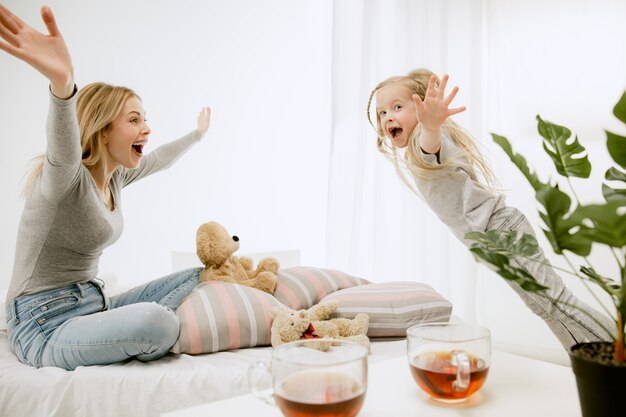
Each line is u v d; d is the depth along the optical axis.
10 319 1.33
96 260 1.48
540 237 2.16
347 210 2.75
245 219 2.90
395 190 2.61
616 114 0.51
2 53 2.49
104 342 1.20
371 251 2.72
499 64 2.30
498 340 2.28
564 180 2.12
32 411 1.09
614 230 0.45
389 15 2.64
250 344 1.40
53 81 1.11
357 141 2.70
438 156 1.43
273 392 0.62
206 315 1.37
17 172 2.49
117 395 1.11
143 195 2.68
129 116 1.50
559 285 1.36
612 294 0.54
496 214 1.46
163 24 2.73
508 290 2.26
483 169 1.64
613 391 0.50
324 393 0.58
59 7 2.55
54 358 1.26
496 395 0.72
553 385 0.76
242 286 1.54
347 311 1.53
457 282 2.37
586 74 2.09
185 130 2.77
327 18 3.07
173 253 2.19
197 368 1.19
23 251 1.34
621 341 0.53
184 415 0.67
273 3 2.97
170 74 2.74
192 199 2.77
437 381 0.66
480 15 2.33
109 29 2.63
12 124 2.50
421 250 2.47
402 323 1.53
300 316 1.42
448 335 0.77
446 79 1.15
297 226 3.01
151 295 1.61
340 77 2.79
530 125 2.21
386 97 1.61
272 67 2.97
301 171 3.02
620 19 2.03
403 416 0.65
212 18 2.84
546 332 2.18
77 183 1.31
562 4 2.15
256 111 2.93
